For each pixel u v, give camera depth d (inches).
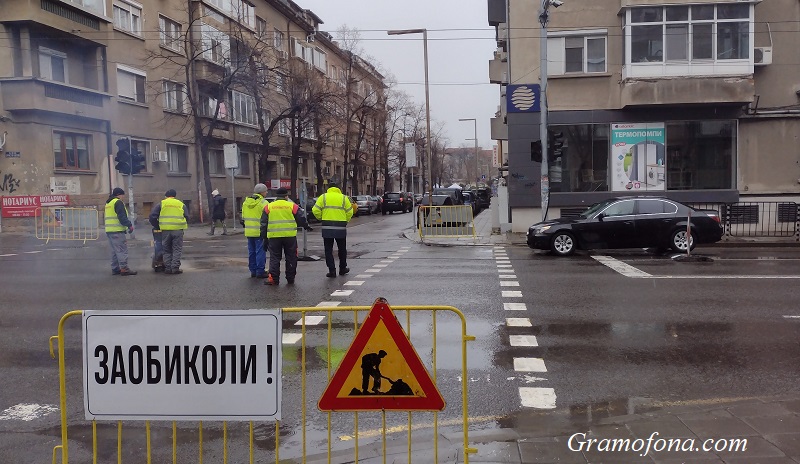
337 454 189.2
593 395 240.2
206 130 1393.9
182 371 161.0
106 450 196.4
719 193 896.9
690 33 871.1
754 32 882.8
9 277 543.8
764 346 302.0
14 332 342.6
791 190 895.1
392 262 639.8
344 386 160.1
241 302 419.8
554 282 488.4
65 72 1057.5
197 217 1403.8
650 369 270.5
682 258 629.9
